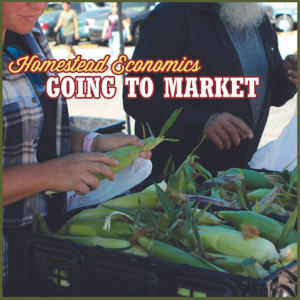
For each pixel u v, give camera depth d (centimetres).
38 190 122
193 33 222
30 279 118
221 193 160
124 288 104
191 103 228
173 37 221
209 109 228
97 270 107
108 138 157
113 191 150
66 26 1123
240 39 233
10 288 120
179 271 98
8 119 128
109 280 106
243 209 138
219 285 94
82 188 125
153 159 235
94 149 159
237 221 127
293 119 204
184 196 133
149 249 113
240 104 229
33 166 123
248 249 112
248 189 172
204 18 224
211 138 194
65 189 124
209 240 117
